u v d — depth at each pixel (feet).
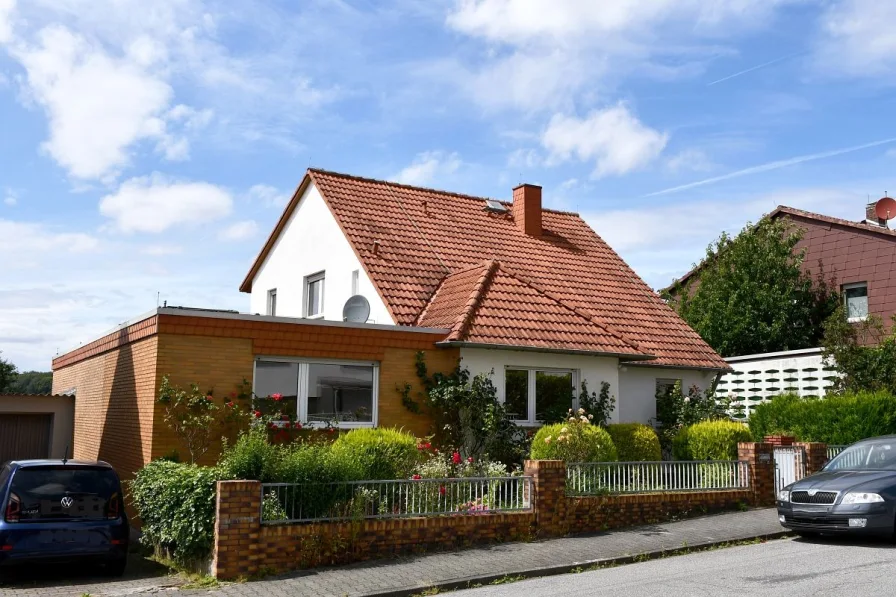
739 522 46.65
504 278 62.80
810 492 41.65
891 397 63.72
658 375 69.72
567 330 59.26
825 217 96.27
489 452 53.67
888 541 41.29
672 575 33.94
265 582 33.88
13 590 34.58
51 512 36.01
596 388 60.08
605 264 81.51
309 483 37.01
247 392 48.08
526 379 57.98
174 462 42.83
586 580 33.91
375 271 65.87
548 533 42.60
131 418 50.42
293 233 81.10
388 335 53.31
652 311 75.87
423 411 54.24
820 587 30.32
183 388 46.29
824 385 75.10
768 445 52.90
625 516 45.65
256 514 35.24
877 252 90.53
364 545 37.58
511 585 33.73
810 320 94.53
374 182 79.66
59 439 75.72
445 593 32.73
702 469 50.08
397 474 44.06
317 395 51.16
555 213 88.84
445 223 77.00
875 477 41.45
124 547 37.14
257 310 87.97
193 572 37.04
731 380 84.12
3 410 73.77
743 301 94.53
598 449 49.67
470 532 40.47
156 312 46.11
